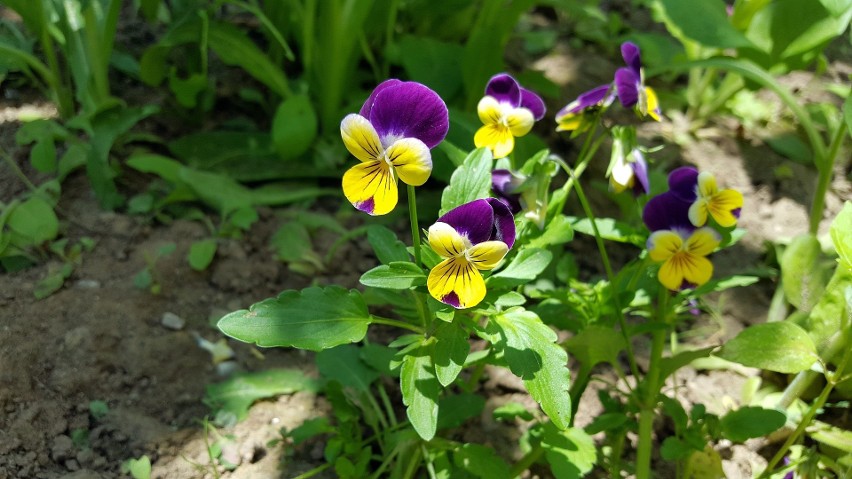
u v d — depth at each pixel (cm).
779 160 39
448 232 20
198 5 36
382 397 28
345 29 34
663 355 31
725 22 33
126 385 28
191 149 35
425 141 20
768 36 35
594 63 43
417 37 38
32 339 28
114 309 29
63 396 27
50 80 34
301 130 34
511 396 29
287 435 27
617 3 49
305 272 32
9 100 36
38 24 33
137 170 34
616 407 27
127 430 26
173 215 33
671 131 40
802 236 29
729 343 25
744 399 30
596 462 25
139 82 37
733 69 32
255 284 31
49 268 30
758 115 41
